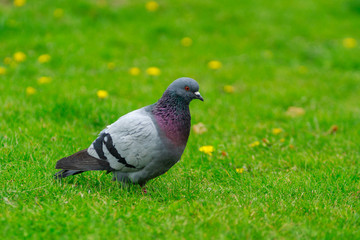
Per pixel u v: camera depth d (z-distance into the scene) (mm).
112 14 18656
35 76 13078
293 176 7848
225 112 12016
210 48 17172
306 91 13625
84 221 5672
